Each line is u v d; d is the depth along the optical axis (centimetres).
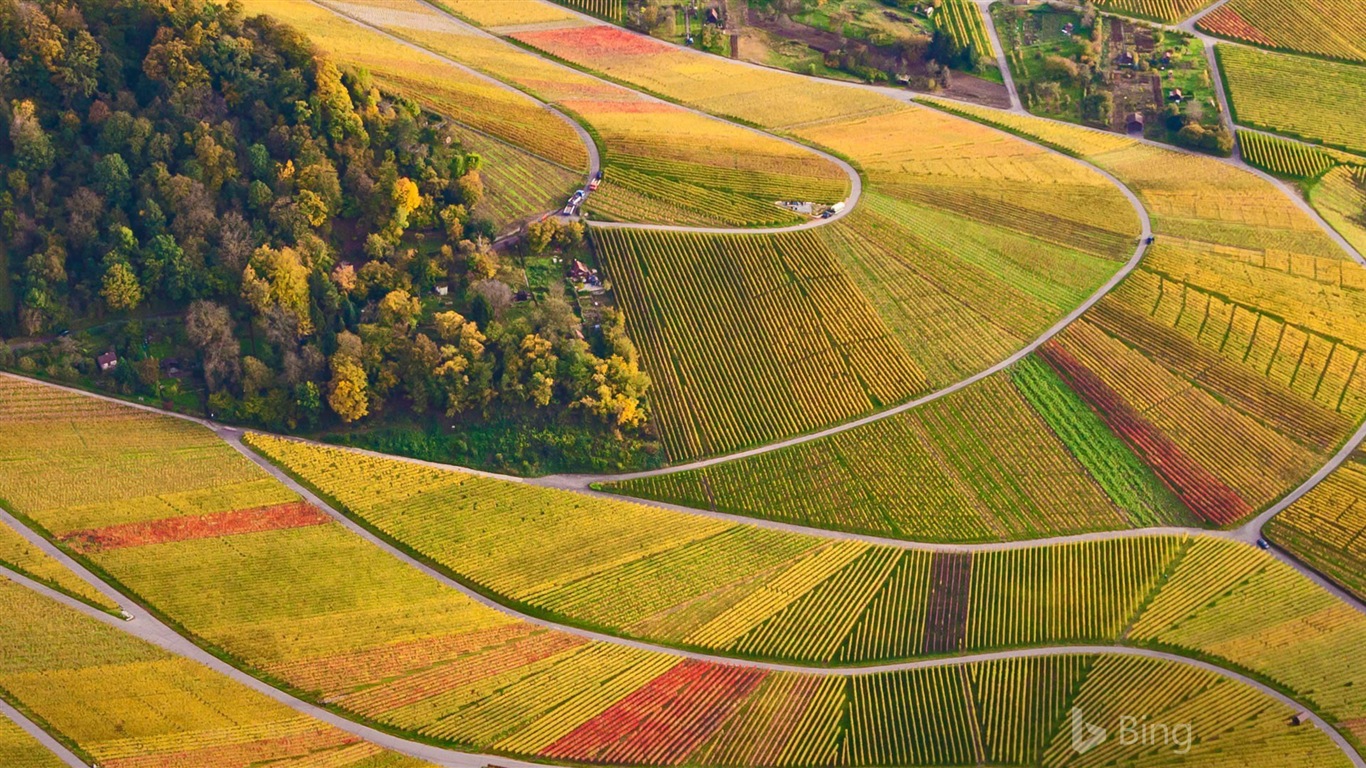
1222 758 16725
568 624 18312
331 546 19025
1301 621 18712
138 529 18962
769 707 17312
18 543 18638
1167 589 19175
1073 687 17712
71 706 16812
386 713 17012
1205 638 18450
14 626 17638
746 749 16775
